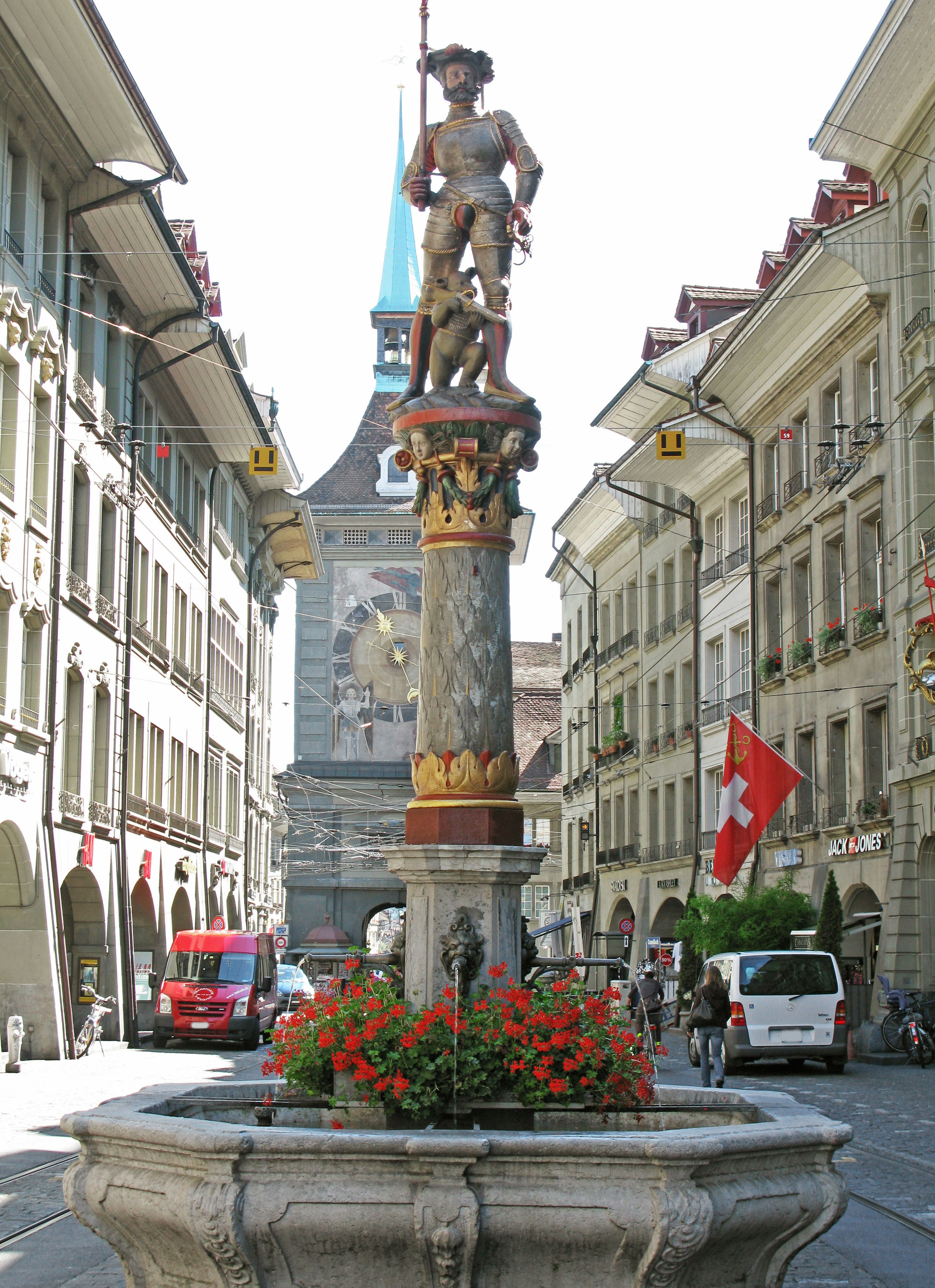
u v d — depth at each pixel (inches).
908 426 1136.2
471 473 320.5
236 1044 1280.8
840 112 1133.7
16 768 1032.2
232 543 2014.0
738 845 984.9
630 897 1987.0
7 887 1063.0
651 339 1835.6
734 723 999.6
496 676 316.8
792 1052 893.2
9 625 1021.2
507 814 308.2
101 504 1275.8
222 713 1929.1
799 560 1391.5
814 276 1222.9
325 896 2640.3
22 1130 588.1
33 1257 340.5
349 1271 214.2
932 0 980.6
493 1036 273.0
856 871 1224.2
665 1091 294.2
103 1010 1095.0
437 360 339.9
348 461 2851.9
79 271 1195.3
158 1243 228.7
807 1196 225.9
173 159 1169.4
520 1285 213.0
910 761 1121.4
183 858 1653.5
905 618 1135.6
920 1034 972.6
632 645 2021.4
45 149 1092.5
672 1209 206.4
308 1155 213.0
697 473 1673.2
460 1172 210.2
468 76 345.4
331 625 2721.5
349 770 2667.3
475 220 338.0
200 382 1539.1
